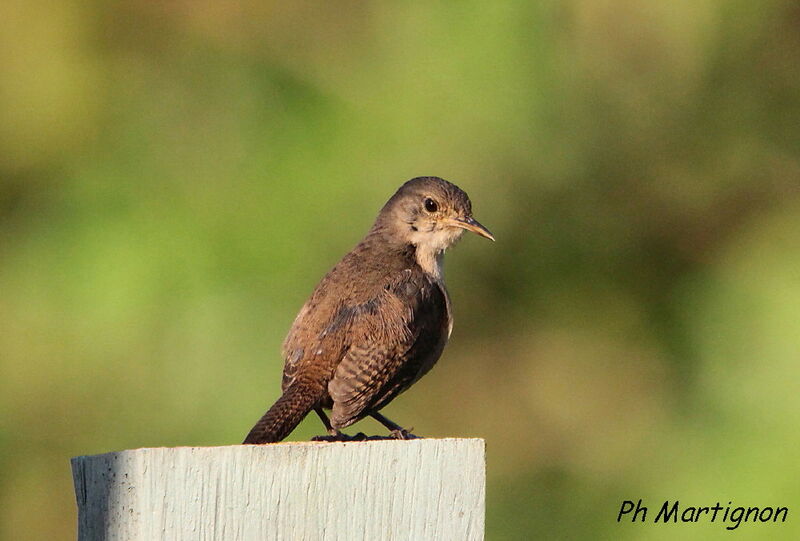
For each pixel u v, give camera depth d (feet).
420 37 45.19
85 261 43.06
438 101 44.68
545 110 46.29
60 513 46.78
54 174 47.47
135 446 43.14
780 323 45.42
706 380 46.01
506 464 50.49
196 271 42.29
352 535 20.35
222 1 48.19
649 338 50.90
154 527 19.65
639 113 49.57
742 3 49.55
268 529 20.04
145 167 45.39
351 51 46.11
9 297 43.68
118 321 42.32
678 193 50.98
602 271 50.57
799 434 42.39
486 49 44.93
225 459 19.94
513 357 50.80
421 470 20.61
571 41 47.37
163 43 48.80
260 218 42.98
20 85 48.37
